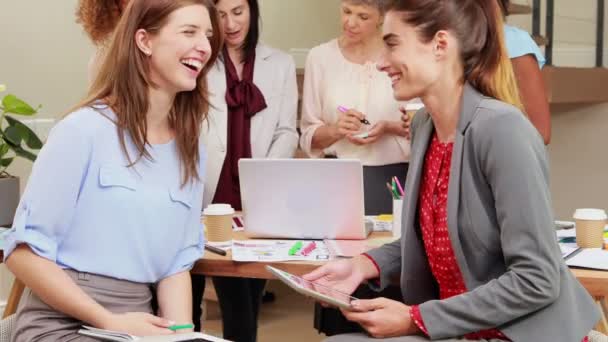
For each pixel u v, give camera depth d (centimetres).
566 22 518
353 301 179
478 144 171
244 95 300
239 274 217
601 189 510
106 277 200
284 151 305
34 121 389
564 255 209
